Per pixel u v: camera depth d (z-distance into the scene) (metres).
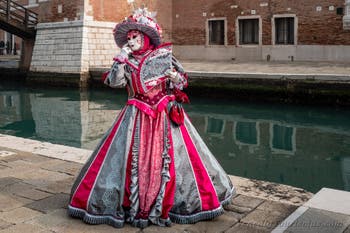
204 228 2.99
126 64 3.20
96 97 16.19
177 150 3.11
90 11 18.98
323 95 12.63
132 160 3.04
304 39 19.31
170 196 3.02
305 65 16.61
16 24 20.34
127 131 3.11
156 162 3.05
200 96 14.72
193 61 20.77
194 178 3.09
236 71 14.85
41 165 4.46
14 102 15.14
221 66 17.31
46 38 20.09
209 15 22.08
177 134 3.16
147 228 2.98
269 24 20.22
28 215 3.18
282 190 3.77
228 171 7.08
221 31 21.92
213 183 3.17
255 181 4.03
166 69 3.21
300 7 19.28
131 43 3.23
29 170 4.29
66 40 19.27
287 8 19.62
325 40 18.77
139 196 3.01
